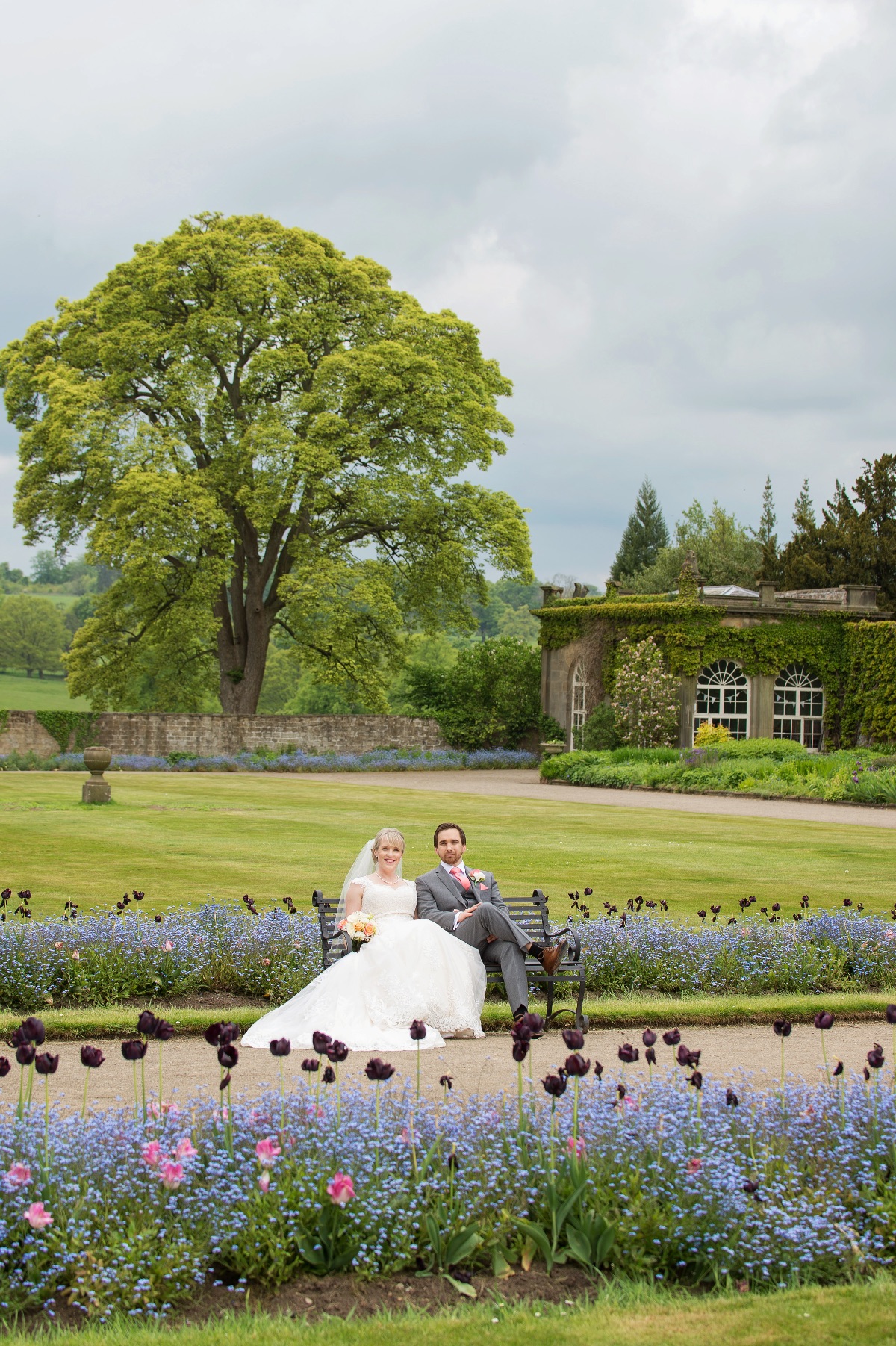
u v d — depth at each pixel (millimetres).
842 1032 7777
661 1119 4480
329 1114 4691
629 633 38781
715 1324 3551
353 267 39812
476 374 42812
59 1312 3732
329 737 43031
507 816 22453
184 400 38188
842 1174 4449
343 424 38000
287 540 42531
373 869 8195
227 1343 3430
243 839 17234
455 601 44125
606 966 9031
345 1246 4051
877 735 37281
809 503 55062
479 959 7797
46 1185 4082
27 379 40719
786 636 38094
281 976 8617
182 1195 4109
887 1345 3398
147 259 38844
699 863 15328
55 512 41344
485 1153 4469
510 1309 3723
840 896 12766
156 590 40719
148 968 8562
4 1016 7637
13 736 39562
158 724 40938
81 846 16016
